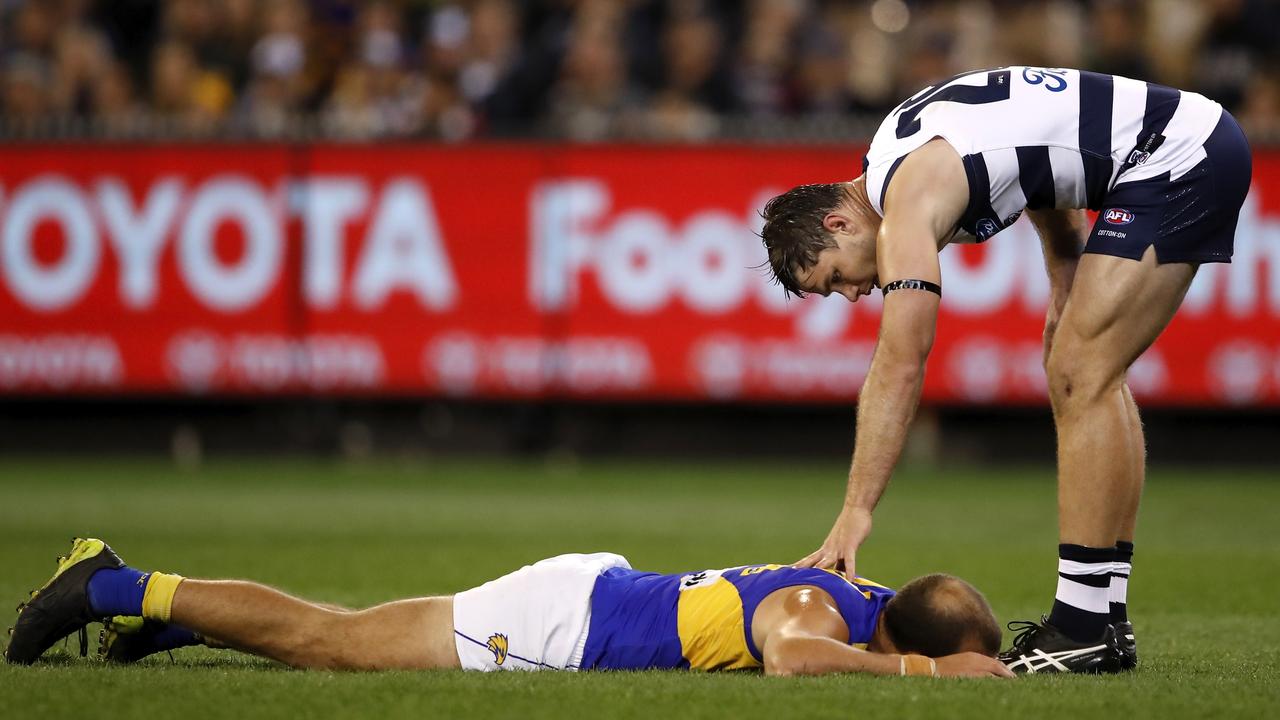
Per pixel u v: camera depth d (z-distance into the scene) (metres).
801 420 42.25
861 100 42.41
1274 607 19.64
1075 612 14.06
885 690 12.18
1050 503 33.69
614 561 14.02
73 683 12.79
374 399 40.47
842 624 12.90
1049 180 14.15
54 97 44.34
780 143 39.56
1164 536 28.00
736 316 39.66
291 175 40.31
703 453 42.59
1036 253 38.62
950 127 13.99
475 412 42.66
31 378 41.03
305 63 45.22
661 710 11.62
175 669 13.50
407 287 40.31
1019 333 38.81
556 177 40.00
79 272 40.75
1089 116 14.19
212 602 13.45
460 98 43.81
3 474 38.50
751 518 30.45
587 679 12.74
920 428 41.84
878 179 14.09
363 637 13.39
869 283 14.42
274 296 40.47
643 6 45.66
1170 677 13.67
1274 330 38.31
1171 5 42.91
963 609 13.07
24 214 40.75
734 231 39.62
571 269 40.03
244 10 45.97
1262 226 38.16
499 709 11.71
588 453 42.69
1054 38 42.75
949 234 13.98
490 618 13.36
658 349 39.94
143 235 40.59
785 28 44.00
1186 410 38.78
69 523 28.62
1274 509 32.44
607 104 42.69
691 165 39.69
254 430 42.69
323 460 42.25
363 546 25.80
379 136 40.16
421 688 12.44
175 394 40.84
